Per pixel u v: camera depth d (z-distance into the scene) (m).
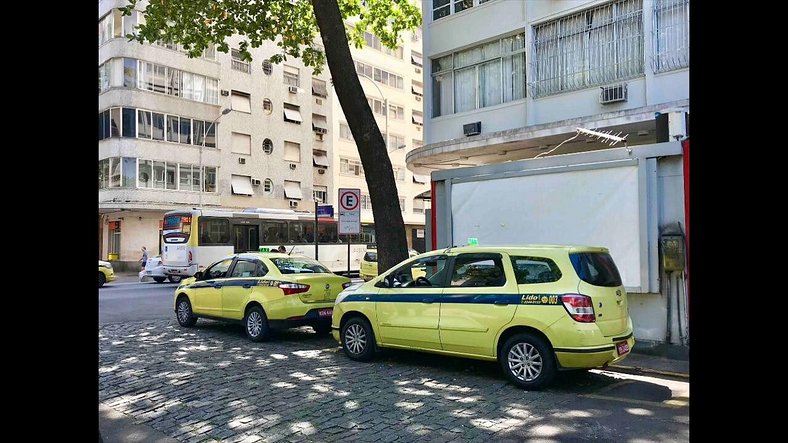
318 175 42.59
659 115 9.34
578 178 9.11
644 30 12.16
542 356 6.48
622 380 7.14
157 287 22.19
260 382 6.94
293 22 14.42
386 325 7.79
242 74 38.06
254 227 24.14
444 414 5.69
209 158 35.84
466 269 7.29
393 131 48.75
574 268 6.52
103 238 35.62
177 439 5.02
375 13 15.51
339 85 10.57
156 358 8.42
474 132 15.25
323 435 5.09
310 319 9.68
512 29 14.67
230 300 10.38
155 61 33.53
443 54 16.47
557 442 4.92
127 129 32.31
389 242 10.48
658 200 8.45
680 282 8.27
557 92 13.71
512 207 9.83
